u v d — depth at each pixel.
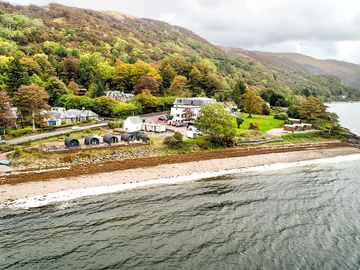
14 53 133.38
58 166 56.56
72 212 40.56
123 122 90.62
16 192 45.56
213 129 75.56
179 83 135.00
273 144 83.56
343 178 58.62
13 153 57.19
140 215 40.47
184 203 44.78
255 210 42.94
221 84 151.88
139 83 127.56
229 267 29.75
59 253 31.53
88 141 65.56
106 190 48.53
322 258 31.55
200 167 62.47
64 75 132.25
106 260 30.56
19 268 29.03
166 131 86.25
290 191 50.88
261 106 125.44
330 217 41.19
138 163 61.66
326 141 91.50
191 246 33.38
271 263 30.53
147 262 30.38
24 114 81.31
